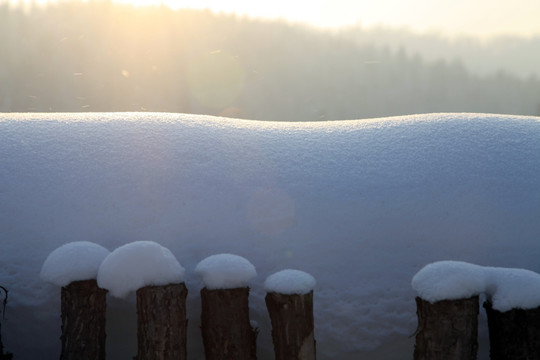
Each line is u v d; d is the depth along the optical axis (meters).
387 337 4.34
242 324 3.93
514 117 6.70
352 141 5.90
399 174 5.27
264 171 5.33
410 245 4.70
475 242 4.70
